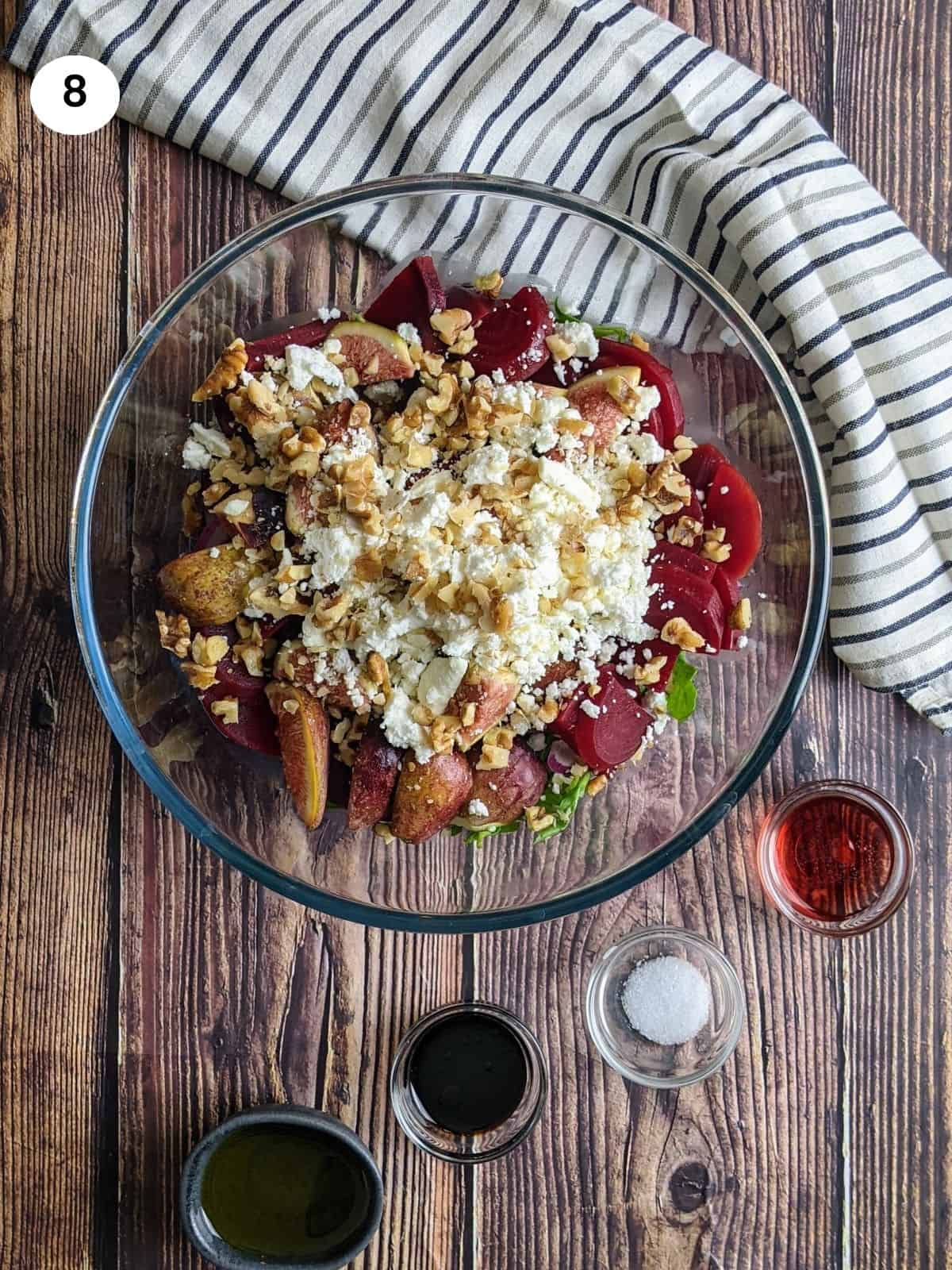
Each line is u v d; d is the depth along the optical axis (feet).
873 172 1.83
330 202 1.56
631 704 1.55
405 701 1.47
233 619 1.52
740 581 1.65
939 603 1.78
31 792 1.79
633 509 1.51
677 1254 1.85
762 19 1.81
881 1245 1.86
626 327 1.69
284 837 1.70
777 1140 1.86
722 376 1.67
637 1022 1.83
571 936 1.84
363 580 1.46
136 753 1.61
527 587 1.43
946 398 1.72
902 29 1.82
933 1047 1.86
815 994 1.86
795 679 1.61
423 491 1.48
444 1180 1.84
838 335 1.70
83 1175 1.81
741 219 1.69
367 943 1.83
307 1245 1.75
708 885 1.85
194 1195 1.70
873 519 1.73
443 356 1.54
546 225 1.68
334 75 1.70
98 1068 1.81
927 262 1.72
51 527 1.77
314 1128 1.73
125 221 1.77
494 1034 1.80
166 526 1.62
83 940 1.80
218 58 1.69
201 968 1.82
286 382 1.51
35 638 1.78
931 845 1.86
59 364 1.77
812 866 1.84
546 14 1.70
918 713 1.85
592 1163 1.85
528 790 1.54
